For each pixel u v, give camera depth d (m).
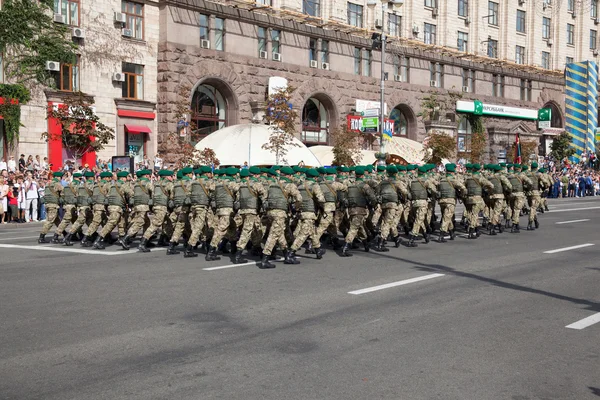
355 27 42.03
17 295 9.34
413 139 47.44
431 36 49.31
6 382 5.66
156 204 14.55
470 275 11.21
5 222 23.30
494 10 54.94
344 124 38.75
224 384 5.58
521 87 57.81
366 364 6.13
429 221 17.34
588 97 55.69
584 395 5.34
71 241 17.00
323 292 9.60
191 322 7.75
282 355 6.43
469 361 6.23
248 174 12.69
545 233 18.89
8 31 28.00
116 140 31.89
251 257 13.62
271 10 38.03
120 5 32.03
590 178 46.66
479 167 17.84
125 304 8.75
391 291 9.70
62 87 30.05
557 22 60.53
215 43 35.66
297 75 39.41
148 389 5.46
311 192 12.89
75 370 5.97
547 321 7.84
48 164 26.89
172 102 33.12
